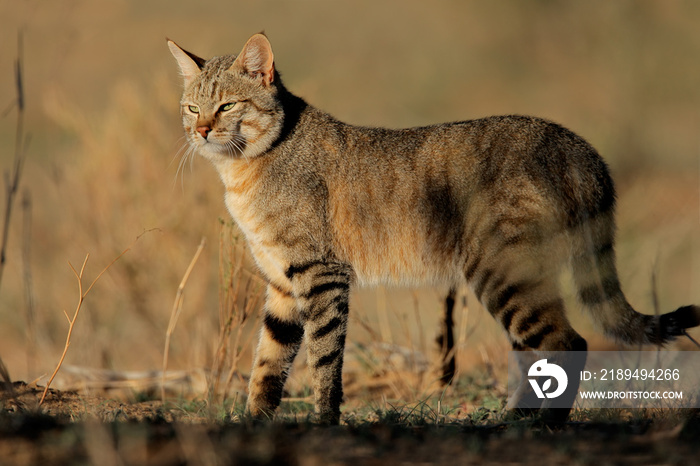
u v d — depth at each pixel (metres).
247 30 66.31
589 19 51.69
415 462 10.53
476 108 52.53
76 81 49.72
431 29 65.31
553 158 15.20
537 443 11.37
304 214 15.77
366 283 16.39
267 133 16.06
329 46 64.12
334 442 11.29
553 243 14.80
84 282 25.67
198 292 24.17
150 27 63.19
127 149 26.06
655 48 46.47
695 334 20.42
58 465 9.93
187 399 18.34
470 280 15.35
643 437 11.54
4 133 45.09
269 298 16.48
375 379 20.25
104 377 20.14
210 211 24.78
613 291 15.27
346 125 16.56
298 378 20.30
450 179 15.61
